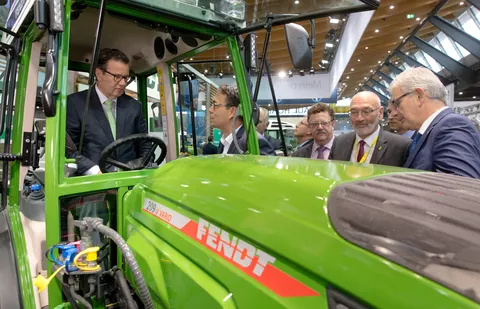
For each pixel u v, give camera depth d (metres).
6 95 1.77
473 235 0.51
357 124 1.97
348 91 18.62
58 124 1.21
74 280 1.05
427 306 0.44
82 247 1.04
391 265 0.49
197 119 4.26
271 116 12.41
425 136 1.44
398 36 9.44
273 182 0.78
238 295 0.71
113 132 1.76
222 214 0.81
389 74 14.36
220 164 1.03
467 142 1.31
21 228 1.69
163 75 2.33
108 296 1.17
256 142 1.71
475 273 0.45
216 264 0.78
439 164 1.34
